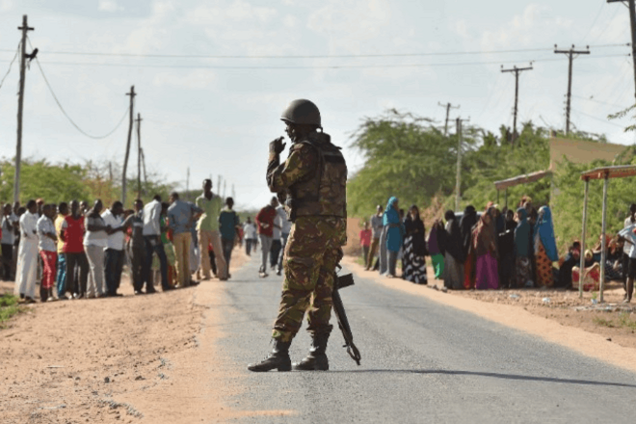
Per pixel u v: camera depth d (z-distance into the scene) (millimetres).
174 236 56031
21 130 102188
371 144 153750
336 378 20547
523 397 18391
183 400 18453
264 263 63969
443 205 139750
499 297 50656
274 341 21359
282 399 18188
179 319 37906
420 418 16375
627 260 45906
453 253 57312
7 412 19375
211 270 67875
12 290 59938
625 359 24734
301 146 20172
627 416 16672
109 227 53594
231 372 21875
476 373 21500
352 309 39438
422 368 22266
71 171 149500
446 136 152750
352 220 150125
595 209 78250
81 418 17781
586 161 96125
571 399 18234
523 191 105000
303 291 20938
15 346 33281
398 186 150375
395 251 67500
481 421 16141
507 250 57688
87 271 54344
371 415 16641
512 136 145625
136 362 26859
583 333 31078
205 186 59844
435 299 45688
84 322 40531
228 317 36500
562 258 58312
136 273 55438
